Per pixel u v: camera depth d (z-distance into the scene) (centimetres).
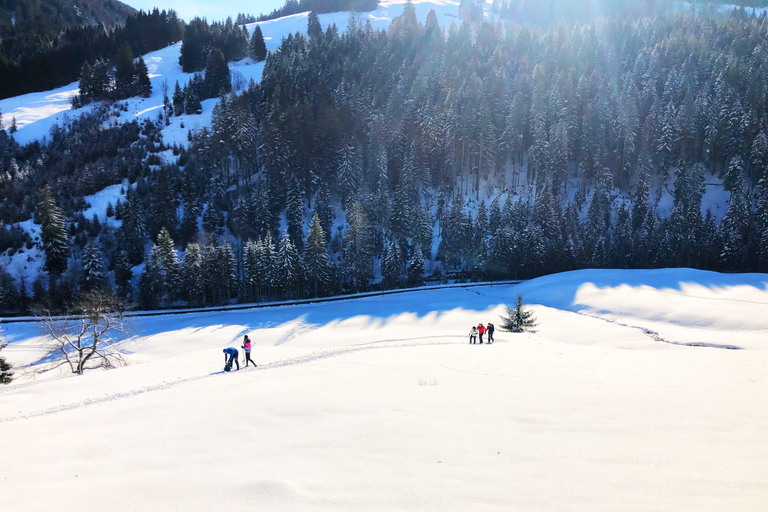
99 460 602
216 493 443
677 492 393
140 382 1697
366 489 436
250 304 6256
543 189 7875
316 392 959
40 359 3912
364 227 7244
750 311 4062
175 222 7606
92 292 4897
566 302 5300
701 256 7200
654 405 754
